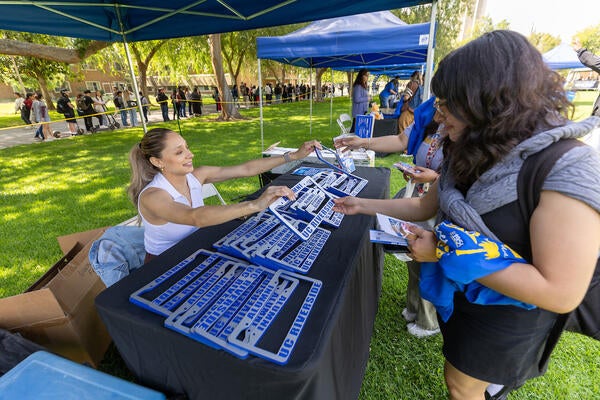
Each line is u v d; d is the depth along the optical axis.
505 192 0.64
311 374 0.71
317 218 1.39
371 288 1.61
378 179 2.09
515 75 0.56
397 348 1.75
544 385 1.51
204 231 1.40
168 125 11.28
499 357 0.81
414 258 0.85
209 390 0.87
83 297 1.55
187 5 2.25
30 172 5.45
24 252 2.86
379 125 6.36
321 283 1.00
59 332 1.43
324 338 0.78
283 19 2.41
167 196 1.31
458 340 0.88
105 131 10.41
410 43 3.83
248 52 17.81
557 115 0.60
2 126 12.53
